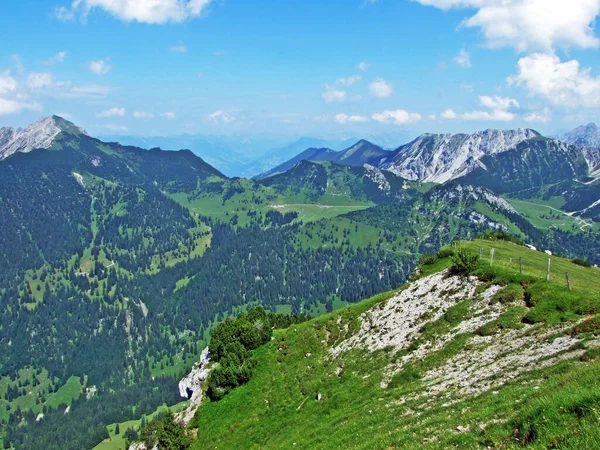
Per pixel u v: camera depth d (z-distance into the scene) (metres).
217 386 78.44
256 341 88.88
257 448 57.59
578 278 85.19
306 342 81.88
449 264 85.94
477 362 47.88
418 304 71.94
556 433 20.94
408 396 46.94
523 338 48.34
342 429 45.78
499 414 29.00
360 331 76.12
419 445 29.70
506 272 64.44
